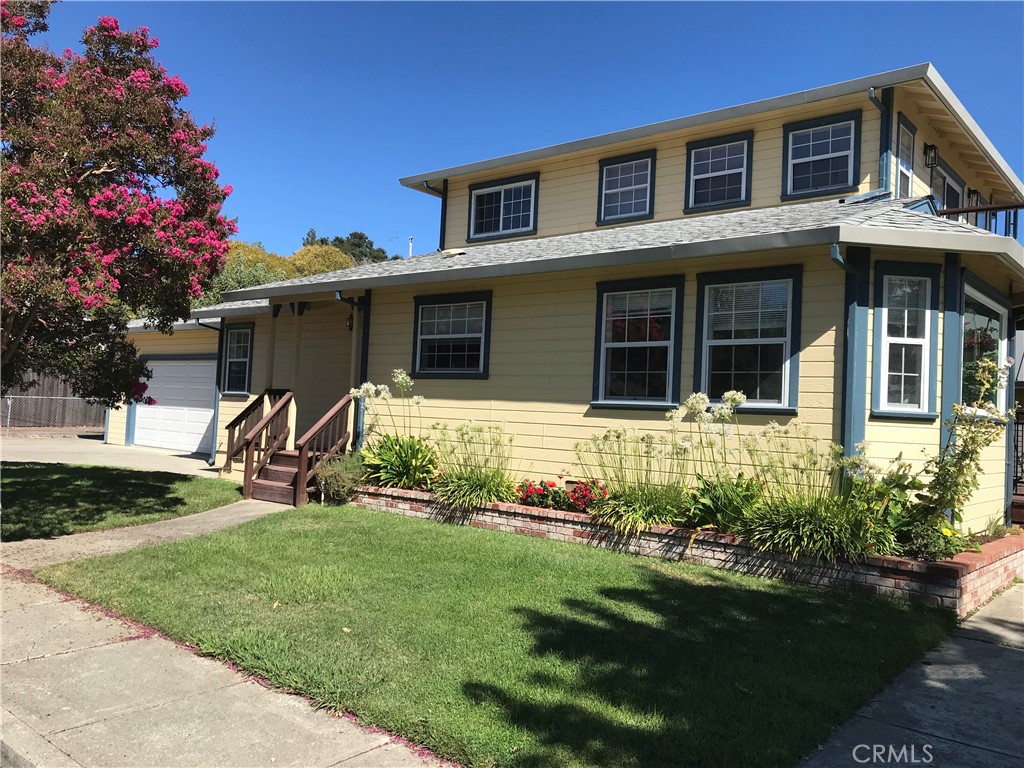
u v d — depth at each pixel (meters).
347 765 3.40
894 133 10.41
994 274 8.74
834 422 7.59
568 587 6.29
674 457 8.09
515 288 10.28
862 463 6.76
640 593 6.18
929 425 7.57
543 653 4.70
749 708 4.00
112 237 7.63
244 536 8.10
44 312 7.91
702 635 5.16
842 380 7.57
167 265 8.00
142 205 7.71
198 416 18.05
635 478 8.70
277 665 4.44
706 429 8.40
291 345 15.06
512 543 7.98
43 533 8.33
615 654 4.72
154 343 19.50
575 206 13.45
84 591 6.07
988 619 6.00
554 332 9.87
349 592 5.98
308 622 5.24
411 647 4.76
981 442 6.79
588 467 9.38
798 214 9.29
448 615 5.43
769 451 7.89
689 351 8.68
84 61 8.12
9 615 5.55
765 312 8.22
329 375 14.30
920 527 6.57
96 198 7.27
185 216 8.65
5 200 6.83
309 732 3.73
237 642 4.81
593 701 4.01
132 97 8.06
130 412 20.03
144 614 5.46
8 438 21.61
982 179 14.05
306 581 6.26
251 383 15.75
